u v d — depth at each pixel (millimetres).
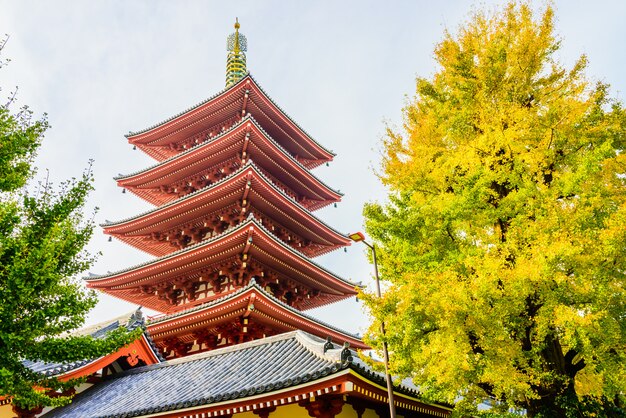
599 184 10352
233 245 25266
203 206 29188
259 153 31297
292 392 11977
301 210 29812
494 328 9422
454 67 12984
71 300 9742
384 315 10781
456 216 11180
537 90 12664
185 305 28156
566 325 8805
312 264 27562
